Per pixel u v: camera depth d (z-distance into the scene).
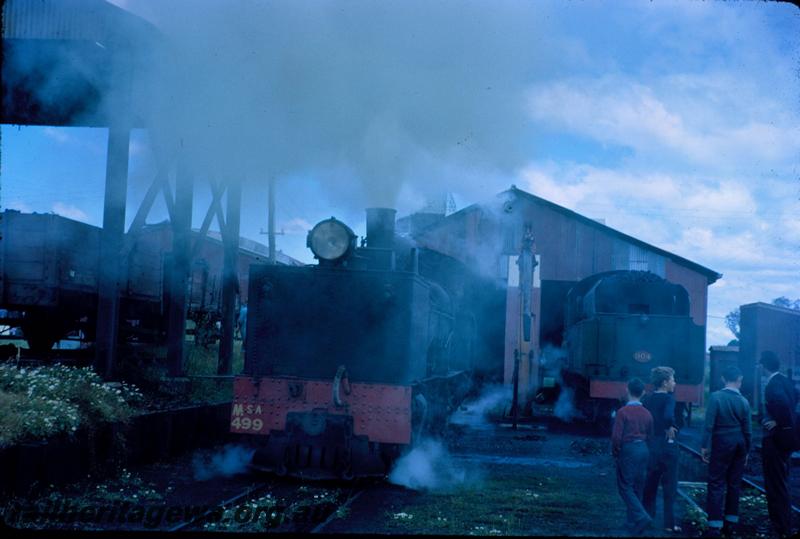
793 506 9.38
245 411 9.61
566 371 20.56
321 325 9.80
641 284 17.61
